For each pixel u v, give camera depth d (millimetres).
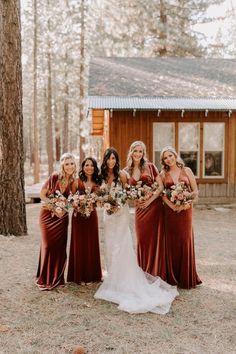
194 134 13750
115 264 5418
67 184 5742
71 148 48125
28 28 28781
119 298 5215
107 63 17391
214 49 28203
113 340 4203
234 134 13844
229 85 14828
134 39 26578
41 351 3971
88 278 5867
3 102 8562
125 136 13469
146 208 5816
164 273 5816
